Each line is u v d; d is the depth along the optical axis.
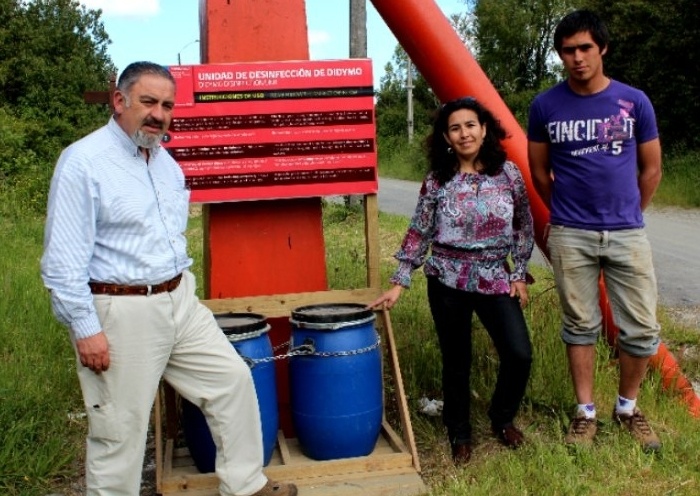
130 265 3.03
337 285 7.48
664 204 16.23
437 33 4.68
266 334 3.78
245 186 4.01
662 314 6.80
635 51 20.62
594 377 4.74
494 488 3.63
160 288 3.11
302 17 4.13
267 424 3.72
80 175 2.92
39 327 6.03
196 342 3.28
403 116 48.81
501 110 4.77
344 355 3.72
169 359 3.29
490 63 47.28
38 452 4.00
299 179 4.05
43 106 24.66
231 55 4.07
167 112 3.05
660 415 4.44
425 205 3.92
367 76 4.04
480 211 3.76
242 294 4.20
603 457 3.89
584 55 3.68
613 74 21.36
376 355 3.86
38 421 4.27
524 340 3.80
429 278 3.94
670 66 19.70
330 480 3.71
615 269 3.94
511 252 3.94
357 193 4.11
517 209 3.88
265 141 3.99
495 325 3.85
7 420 4.23
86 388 3.12
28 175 17.42
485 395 4.65
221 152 3.96
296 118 4.01
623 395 4.15
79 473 4.02
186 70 3.89
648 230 12.81
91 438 3.17
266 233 4.20
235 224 4.17
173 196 3.22
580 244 3.91
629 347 4.02
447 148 3.87
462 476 3.81
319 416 3.76
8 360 5.37
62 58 25.88
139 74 2.98
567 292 4.00
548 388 4.62
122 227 3.02
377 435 3.96
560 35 3.73
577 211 3.90
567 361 4.77
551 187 4.12
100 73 27.92
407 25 4.68
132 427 3.12
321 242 4.24
